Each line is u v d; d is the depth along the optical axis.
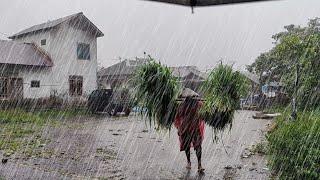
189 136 7.45
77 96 28.86
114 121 20.42
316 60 11.84
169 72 6.97
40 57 27.92
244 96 7.21
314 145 5.30
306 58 11.98
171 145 11.47
